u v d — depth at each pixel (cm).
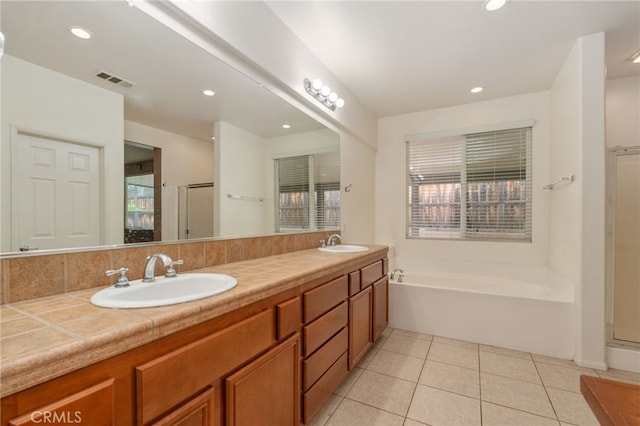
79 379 63
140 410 73
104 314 81
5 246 92
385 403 179
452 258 365
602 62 216
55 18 103
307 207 259
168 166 147
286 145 232
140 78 132
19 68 96
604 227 216
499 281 331
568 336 234
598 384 71
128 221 129
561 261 268
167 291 121
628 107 280
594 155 218
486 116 345
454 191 370
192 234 160
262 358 116
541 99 319
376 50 238
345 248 275
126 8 121
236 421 102
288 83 208
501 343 256
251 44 172
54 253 101
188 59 148
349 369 193
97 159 118
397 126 397
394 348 254
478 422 162
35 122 100
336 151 304
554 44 231
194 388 87
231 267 161
